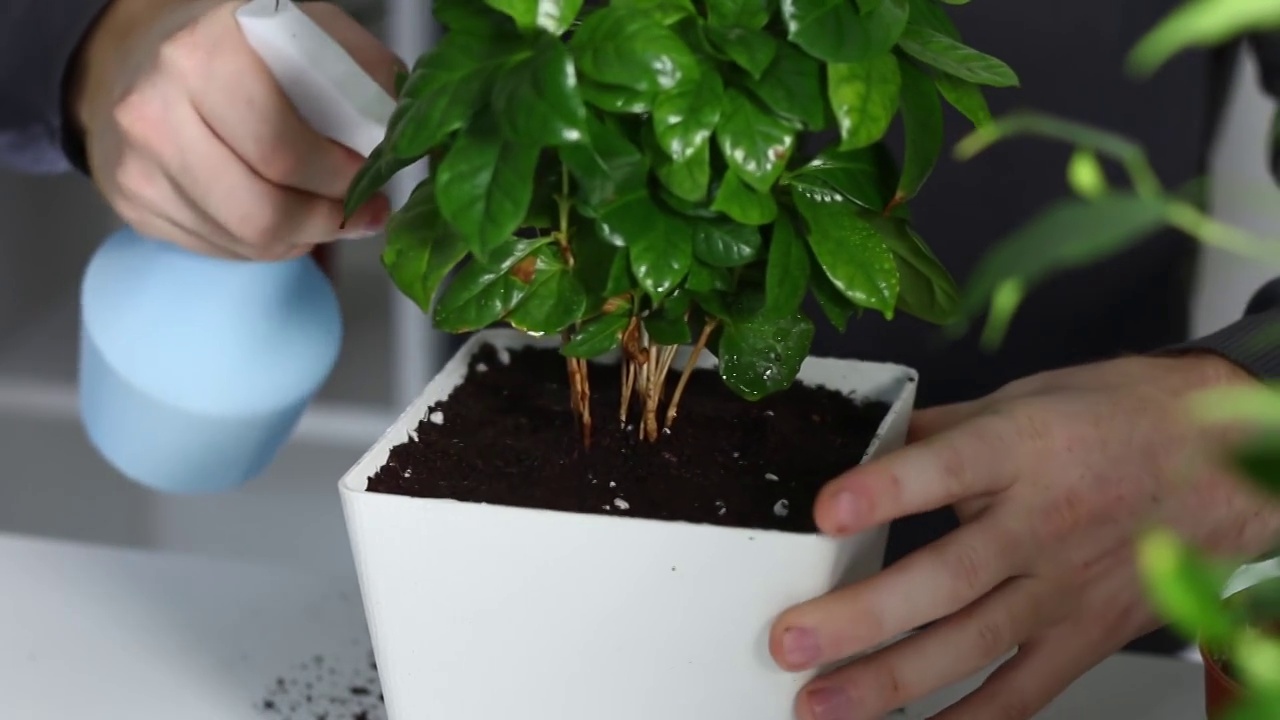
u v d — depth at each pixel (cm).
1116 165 96
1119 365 78
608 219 62
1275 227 76
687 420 74
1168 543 43
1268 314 80
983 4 98
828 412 75
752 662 67
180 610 83
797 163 66
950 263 99
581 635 67
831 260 64
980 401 77
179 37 72
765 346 68
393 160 62
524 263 65
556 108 58
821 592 66
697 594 66
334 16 76
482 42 61
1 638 81
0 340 155
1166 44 33
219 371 76
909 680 68
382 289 163
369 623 69
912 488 66
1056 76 98
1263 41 93
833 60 61
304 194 75
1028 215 98
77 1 82
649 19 60
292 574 87
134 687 78
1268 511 74
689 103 61
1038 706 72
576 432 73
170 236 76
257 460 81
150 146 73
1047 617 71
